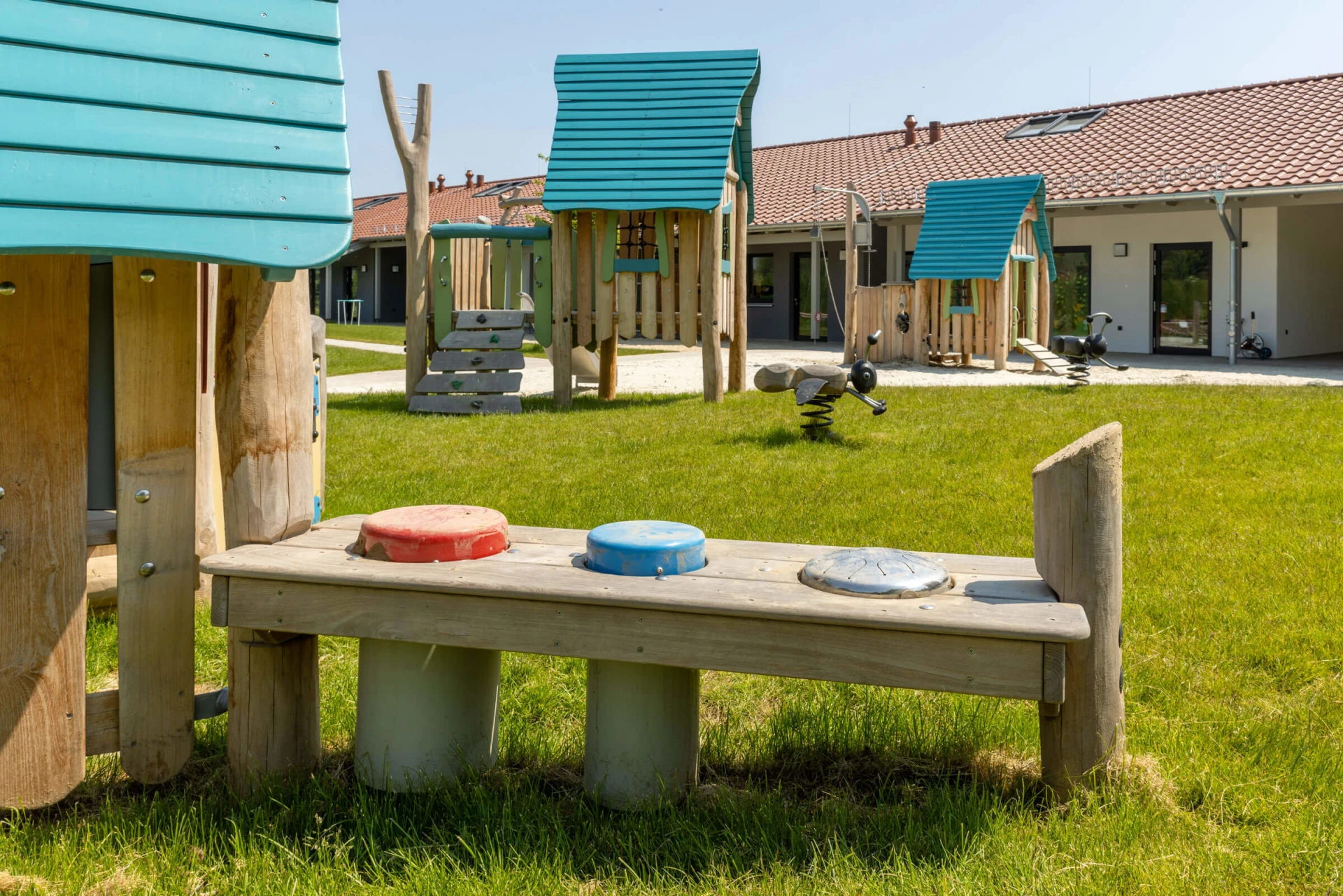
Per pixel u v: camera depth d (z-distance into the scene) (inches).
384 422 485.4
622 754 127.1
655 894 107.3
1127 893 105.5
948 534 264.1
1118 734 125.2
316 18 127.6
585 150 540.7
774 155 1306.6
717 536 266.1
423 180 540.7
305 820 122.4
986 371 721.0
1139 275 884.6
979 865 109.7
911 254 1000.9
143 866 113.1
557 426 464.8
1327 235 860.0
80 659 125.6
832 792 132.5
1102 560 120.0
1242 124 877.2
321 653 186.1
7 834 121.5
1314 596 206.8
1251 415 429.1
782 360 828.6
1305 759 137.0
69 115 108.6
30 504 121.6
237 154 115.4
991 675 110.0
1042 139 1020.5
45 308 120.3
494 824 120.7
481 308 561.0
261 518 134.6
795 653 114.1
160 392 125.6
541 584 118.6
